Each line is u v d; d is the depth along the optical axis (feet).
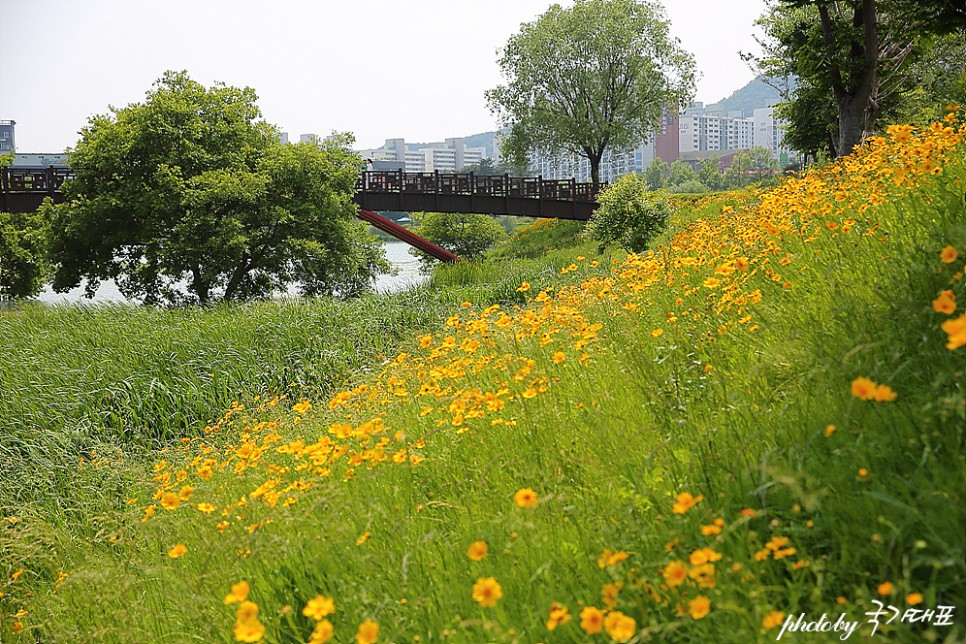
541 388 12.21
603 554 7.07
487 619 7.50
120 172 78.89
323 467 13.00
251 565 10.57
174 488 17.84
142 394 34.50
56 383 35.91
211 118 84.33
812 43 62.85
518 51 161.89
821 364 9.13
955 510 6.00
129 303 59.26
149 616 11.46
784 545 6.95
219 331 43.06
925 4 52.95
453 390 16.20
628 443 9.52
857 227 15.90
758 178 357.82
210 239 73.15
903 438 7.29
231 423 28.17
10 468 27.53
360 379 31.14
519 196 123.75
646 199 66.64
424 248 120.98
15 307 61.36
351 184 86.94
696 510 7.71
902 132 19.66
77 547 17.11
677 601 6.68
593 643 6.60
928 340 8.80
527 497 7.59
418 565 8.91
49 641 13.41
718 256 20.40
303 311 46.93
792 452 7.77
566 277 52.54
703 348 12.22
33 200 98.07
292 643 9.20
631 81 159.33
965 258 10.17
